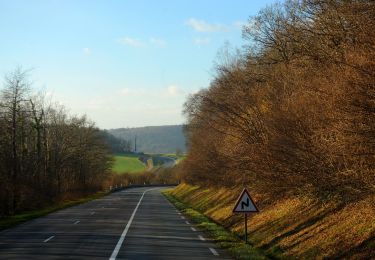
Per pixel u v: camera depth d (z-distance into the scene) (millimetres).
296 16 20203
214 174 37438
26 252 14289
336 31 14938
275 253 14555
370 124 10141
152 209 38344
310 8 19500
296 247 14055
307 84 14109
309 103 13977
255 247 16312
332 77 11602
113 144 176500
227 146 26938
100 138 82125
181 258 13141
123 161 158375
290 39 21875
